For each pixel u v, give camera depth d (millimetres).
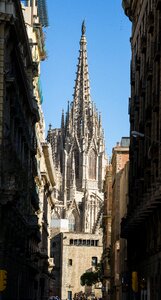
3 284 43156
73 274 198500
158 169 55031
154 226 55750
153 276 55500
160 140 54219
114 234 119000
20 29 66938
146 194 55969
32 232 82688
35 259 95000
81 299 174125
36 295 110438
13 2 57688
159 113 55812
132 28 85312
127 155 121188
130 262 77125
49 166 142000
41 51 111625
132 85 81500
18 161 69688
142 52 68875
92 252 199750
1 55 55062
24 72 67562
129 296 77875
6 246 59688
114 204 121375
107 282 137875
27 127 79125
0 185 52688
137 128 73750
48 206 156625
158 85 57688
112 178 133875
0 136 54156
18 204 66938
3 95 54938
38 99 113938
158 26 58031
